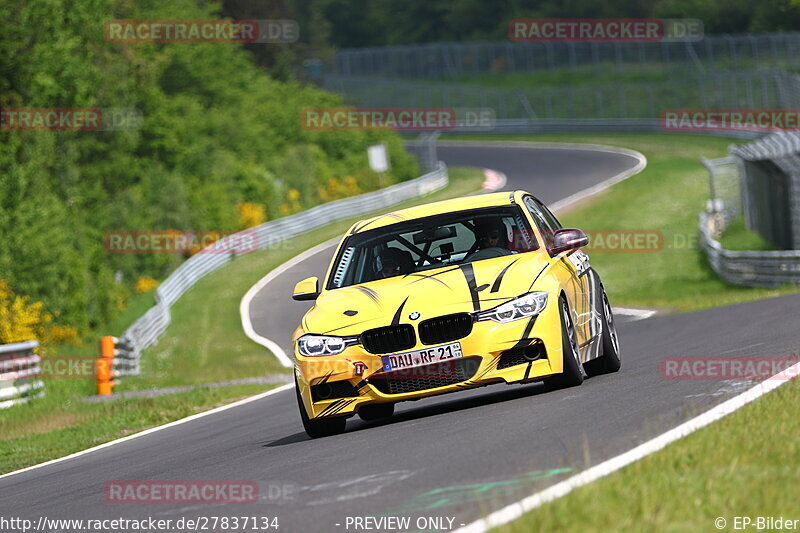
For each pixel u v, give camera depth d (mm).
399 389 30359
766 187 129500
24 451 48875
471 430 26234
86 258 144875
